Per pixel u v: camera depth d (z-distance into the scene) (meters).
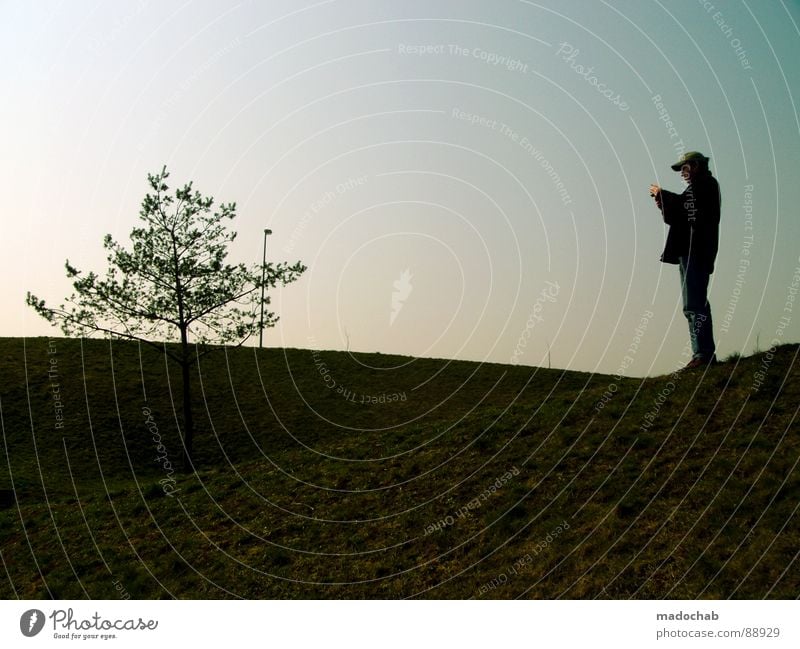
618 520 12.30
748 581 9.92
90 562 16.52
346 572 13.84
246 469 21.03
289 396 46.84
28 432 38.53
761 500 11.23
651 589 10.55
